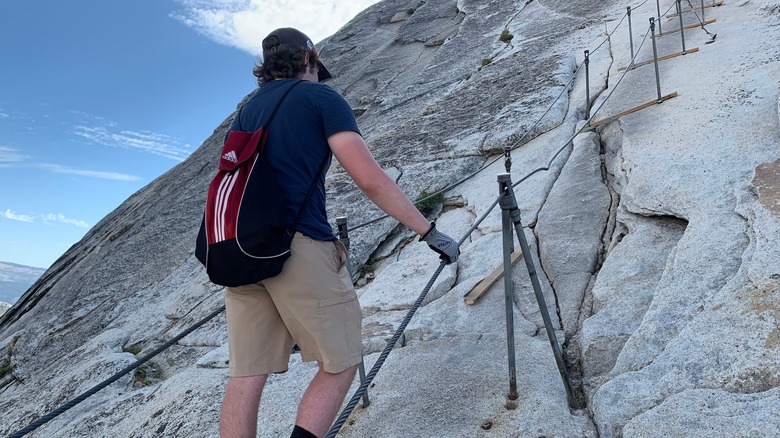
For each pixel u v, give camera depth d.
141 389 5.15
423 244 6.47
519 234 3.20
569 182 6.15
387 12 22.67
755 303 3.08
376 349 4.34
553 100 8.27
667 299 3.56
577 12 14.28
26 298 14.34
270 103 2.46
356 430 3.35
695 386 2.80
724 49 8.06
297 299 2.31
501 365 3.61
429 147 8.50
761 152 4.73
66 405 2.22
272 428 3.60
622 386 2.98
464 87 11.09
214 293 7.48
